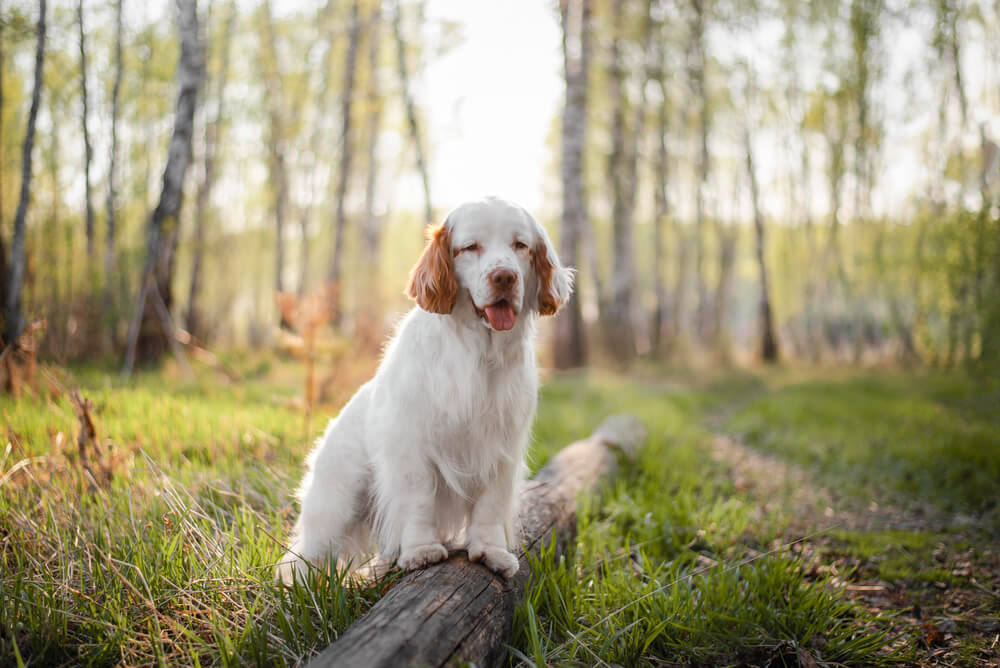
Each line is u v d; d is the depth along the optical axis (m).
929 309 14.96
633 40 18.02
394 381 2.55
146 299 9.39
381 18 17.11
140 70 15.38
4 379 5.72
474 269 2.43
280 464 4.11
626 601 2.68
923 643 2.73
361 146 21.69
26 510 2.95
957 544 3.88
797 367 18.39
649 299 30.25
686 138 22.55
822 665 2.45
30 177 7.33
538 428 6.44
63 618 2.20
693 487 4.92
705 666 2.46
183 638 2.23
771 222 26.09
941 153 15.55
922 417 7.43
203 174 18.25
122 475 3.52
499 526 2.58
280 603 2.27
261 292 28.88
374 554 2.94
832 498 4.94
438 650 1.87
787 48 20.98
